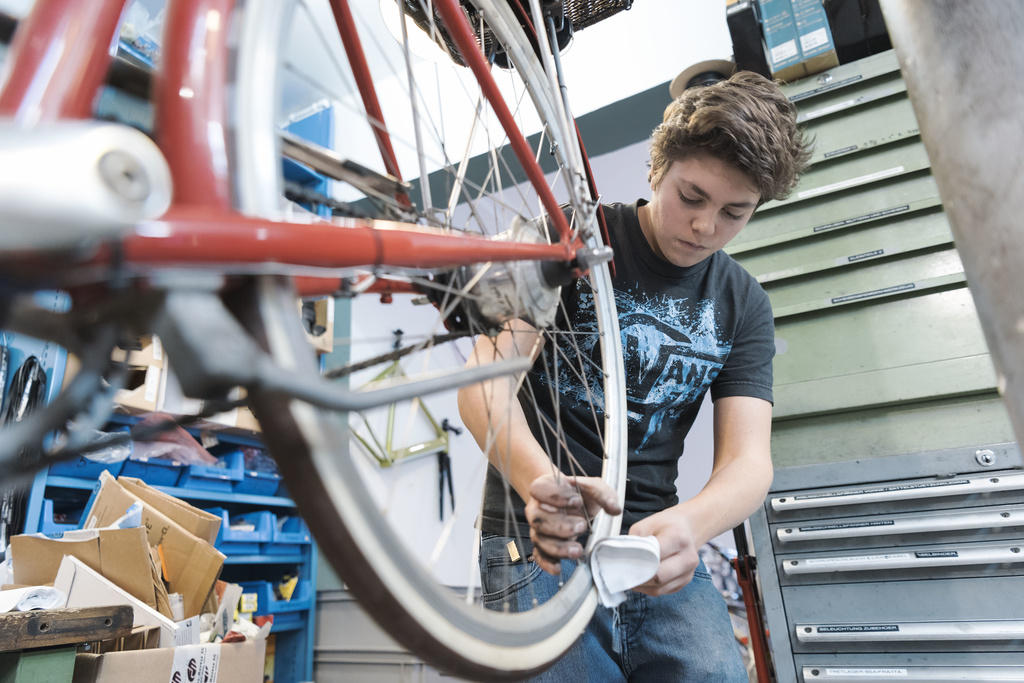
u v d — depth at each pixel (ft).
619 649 2.60
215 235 0.70
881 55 4.79
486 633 1.27
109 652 3.06
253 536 6.48
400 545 1.04
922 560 3.66
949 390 4.10
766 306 3.32
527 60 2.22
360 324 8.25
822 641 3.80
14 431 0.61
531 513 1.76
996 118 0.89
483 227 1.75
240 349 0.66
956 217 0.97
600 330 2.52
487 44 2.32
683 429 3.07
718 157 2.50
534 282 1.57
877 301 4.43
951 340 4.18
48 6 0.79
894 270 4.43
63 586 3.45
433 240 1.13
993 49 0.92
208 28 0.89
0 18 0.89
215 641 3.83
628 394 2.86
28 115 0.73
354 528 0.93
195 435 6.51
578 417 2.72
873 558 3.77
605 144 7.80
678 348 2.94
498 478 2.69
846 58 5.16
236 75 0.91
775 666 3.92
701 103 2.55
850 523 3.92
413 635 1.06
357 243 0.93
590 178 2.40
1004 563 3.56
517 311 1.53
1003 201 0.87
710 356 3.00
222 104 0.86
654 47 7.01
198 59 0.86
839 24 5.04
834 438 4.34
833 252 4.63
